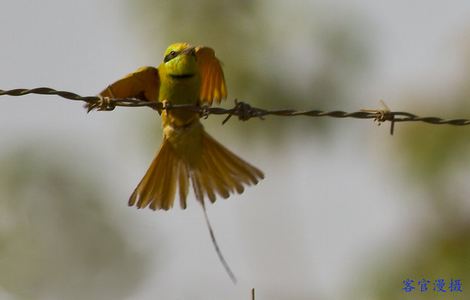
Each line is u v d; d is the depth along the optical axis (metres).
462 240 14.66
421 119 10.85
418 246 14.84
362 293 14.89
